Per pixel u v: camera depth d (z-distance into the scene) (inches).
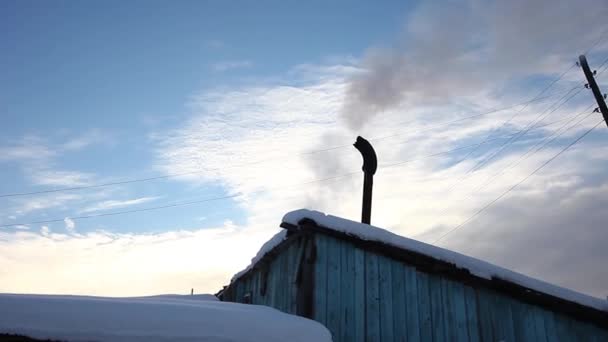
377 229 304.8
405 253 296.7
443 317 283.7
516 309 283.6
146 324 181.8
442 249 296.0
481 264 289.6
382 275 297.7
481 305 285.3
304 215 308.8
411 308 288.0
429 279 294.0
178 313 190.7
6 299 177.6
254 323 198.8
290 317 226.2
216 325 190.4
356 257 303.9
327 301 290.5
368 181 466.0
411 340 280.4
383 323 285.3
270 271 388.8
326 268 300.4
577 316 279.0
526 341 275.0
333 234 305.7
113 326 177.8
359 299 291.9
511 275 285.6
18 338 166.7
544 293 278.7
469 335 278.2
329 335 214.7
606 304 273.7
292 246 341.4
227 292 513.0
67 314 177.5
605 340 273.9
